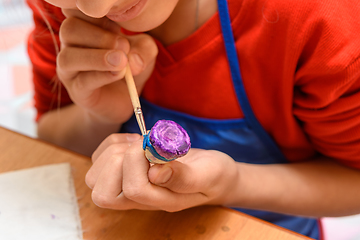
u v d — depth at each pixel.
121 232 0.52
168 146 0.45
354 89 0.54
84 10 0.46
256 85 0.59
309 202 0.60
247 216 0.53
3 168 0.57
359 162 0.60
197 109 0.62
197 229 0.52
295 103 0.59
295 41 0.54
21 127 1.07
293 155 0.65
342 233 0.83
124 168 0.49
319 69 0.53
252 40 0.57
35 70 0.70
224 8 0.57
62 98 0.72
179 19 0.59
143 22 0.52
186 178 0.48
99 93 0.59
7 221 0.52
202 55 0.59
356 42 0.52
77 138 0.69
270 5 0.55
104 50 0.52
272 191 0.59
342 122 0.56
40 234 0.52
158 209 0.52
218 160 0.52
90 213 0.53
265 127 0.62
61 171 0.56
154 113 0.64
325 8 0.52
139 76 0.60
